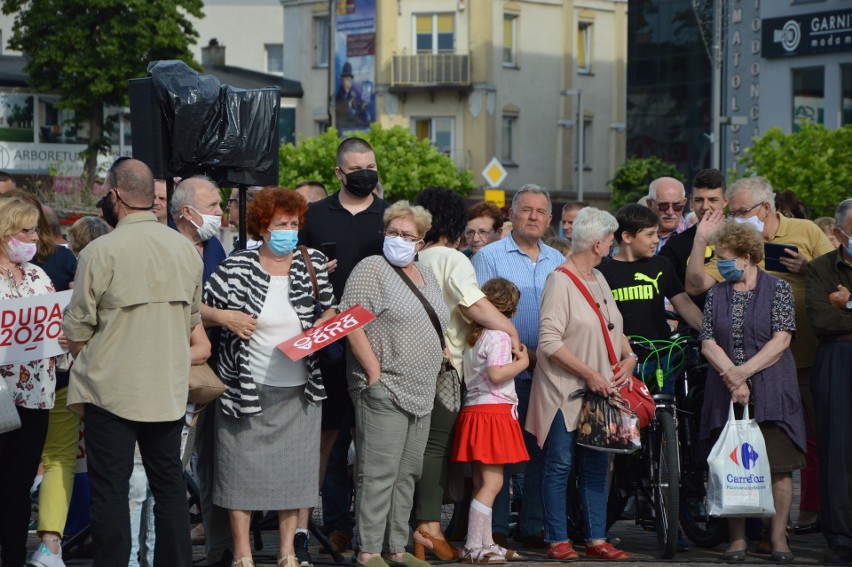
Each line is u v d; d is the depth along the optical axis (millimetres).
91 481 10492
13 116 79375
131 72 72375
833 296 13203
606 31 81125
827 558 13141
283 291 11477
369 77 78938
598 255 13062
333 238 13031
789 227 14539
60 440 11719
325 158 62750
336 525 13305
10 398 10836
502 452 12602
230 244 28938
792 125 58344
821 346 13477
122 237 10562
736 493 12820
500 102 76812
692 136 68062
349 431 13328
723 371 13047
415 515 13000
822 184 44125
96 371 10438
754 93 60000
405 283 11984
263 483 11367
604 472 13164
